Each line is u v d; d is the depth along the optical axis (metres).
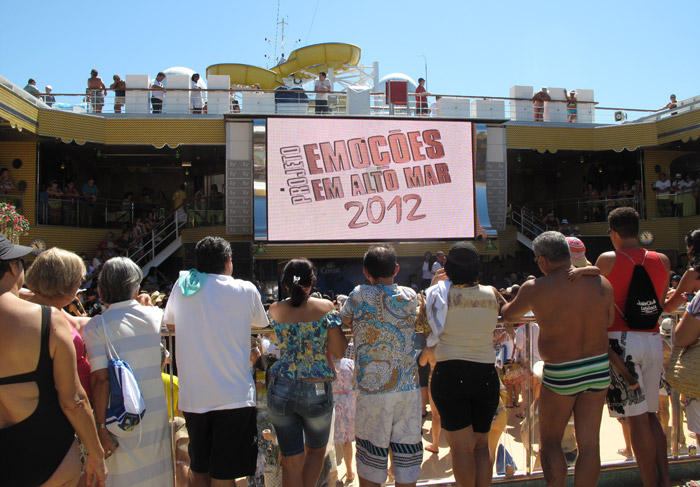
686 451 5.09
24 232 11.72
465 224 15.98
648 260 4.08
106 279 3.39
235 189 15.99
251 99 16.42
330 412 3.59
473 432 3.70
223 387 3.38
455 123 16.17
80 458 3.09
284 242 15.23
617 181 21.58
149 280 15.07
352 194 15.60
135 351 3.35
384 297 3.63
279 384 3.49
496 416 4.54
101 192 21.30
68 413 2.89
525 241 18.64
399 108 16.86
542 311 3.70
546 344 3.75
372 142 15.77
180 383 3.46
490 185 16.91
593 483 3.64
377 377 3.54
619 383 4.06
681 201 17.62
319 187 15.48
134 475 3.29
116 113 16.61
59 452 2.90
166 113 16.55
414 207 15.82
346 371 5.00
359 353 3.62
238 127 15.95
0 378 2.75
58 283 3.16
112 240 16.64
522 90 18.55
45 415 2.84
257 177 15.38
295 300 3.54
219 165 20.67
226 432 3.37
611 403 4.12
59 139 15.69
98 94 16.69
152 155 19.06
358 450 3.62
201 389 3.38
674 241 17.70
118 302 3.39
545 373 3.80
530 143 17.92
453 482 4.24
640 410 4.00
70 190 17.00
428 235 15.80
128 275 3.42
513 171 24.05
